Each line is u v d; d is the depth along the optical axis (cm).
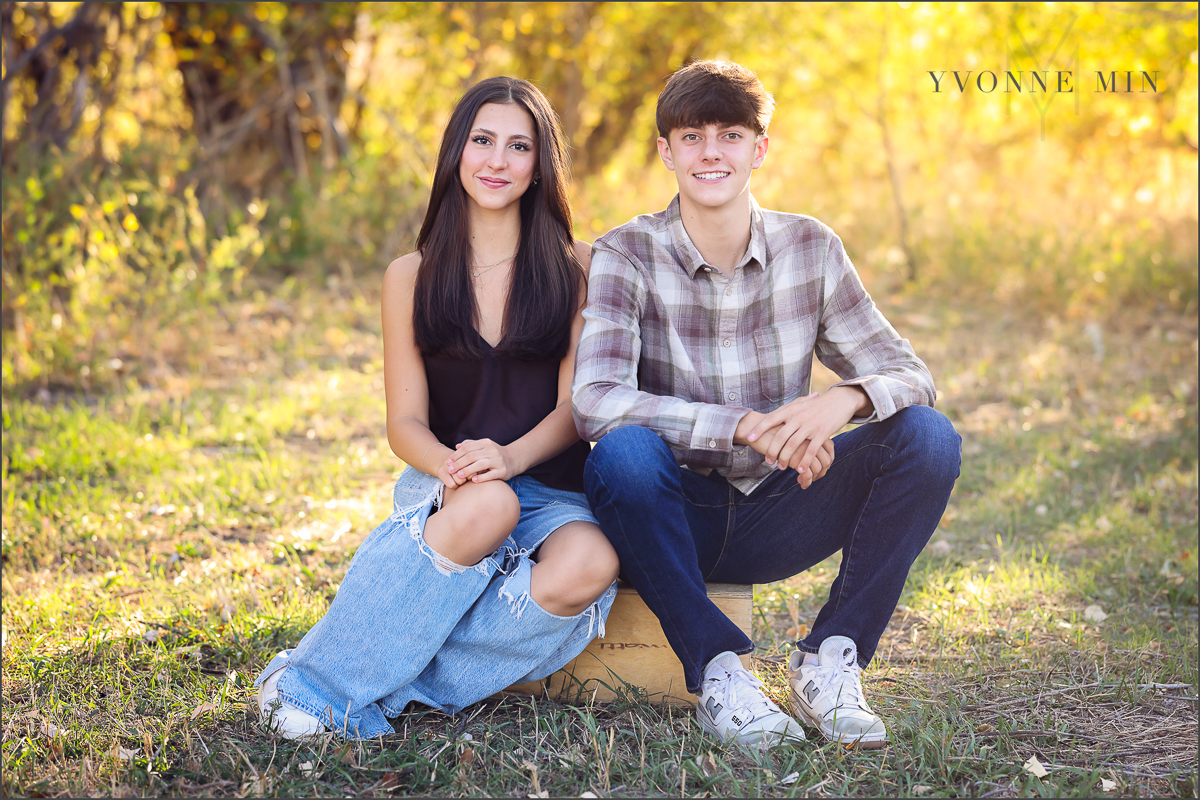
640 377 226
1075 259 689
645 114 899
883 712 218
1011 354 589
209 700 217
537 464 220
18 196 566
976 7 715
